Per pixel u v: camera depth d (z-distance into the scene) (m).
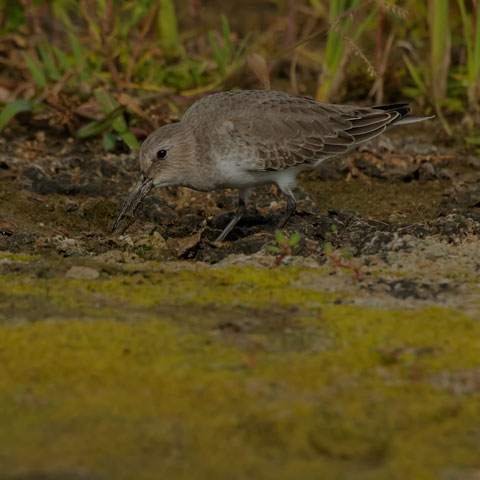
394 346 8.58
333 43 16.48
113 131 15.99
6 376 7.95
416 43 19.06
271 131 12.17
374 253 11.16
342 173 15.14
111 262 11.11
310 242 11.47
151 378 7.93
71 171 14.82
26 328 8.94
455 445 6.91
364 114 12.84
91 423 7.18
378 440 6.97
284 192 12.54
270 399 7.58
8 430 7.08
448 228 11.89
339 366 8.18
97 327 8.99
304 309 9.51
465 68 18.31
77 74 16.92
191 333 8.90
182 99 17.03
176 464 6.63
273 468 6.59
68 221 12.98
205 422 7.21
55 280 10.31
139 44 17.19
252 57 15.48
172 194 14.25
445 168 15.45
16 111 15.45
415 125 17.20
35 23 19.48
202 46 19.61
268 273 10.56
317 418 7.29
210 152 12.08
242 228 12.66
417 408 7.44
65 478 6.45
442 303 9.65
